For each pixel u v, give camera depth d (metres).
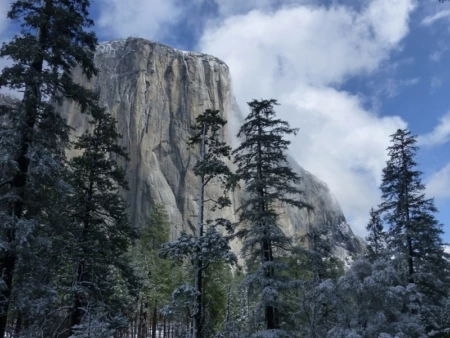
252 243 18.84
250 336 17.02
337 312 12.36
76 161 20.31
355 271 12.27
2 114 12.97
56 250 16.88
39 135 13.24
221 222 18.89
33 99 12.80
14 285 12.46
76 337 11.38
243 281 18.44
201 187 19.52
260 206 19.50
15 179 12.99
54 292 12.82
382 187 23.45
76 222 19.61
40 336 12.70
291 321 18.06
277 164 20.44
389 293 11.63
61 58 14.82
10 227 11.66
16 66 12.80
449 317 17.64
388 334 10.81
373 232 25.20
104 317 15.52
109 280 20.55
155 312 38.09
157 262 37.31
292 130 20.22
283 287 17.20
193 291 16.75
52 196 13.89
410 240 22.14
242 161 20.69
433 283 20.64
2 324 11.65
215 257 17.52
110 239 20.70
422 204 22.41
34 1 13.88
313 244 23.33
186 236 17.78
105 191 21.00
